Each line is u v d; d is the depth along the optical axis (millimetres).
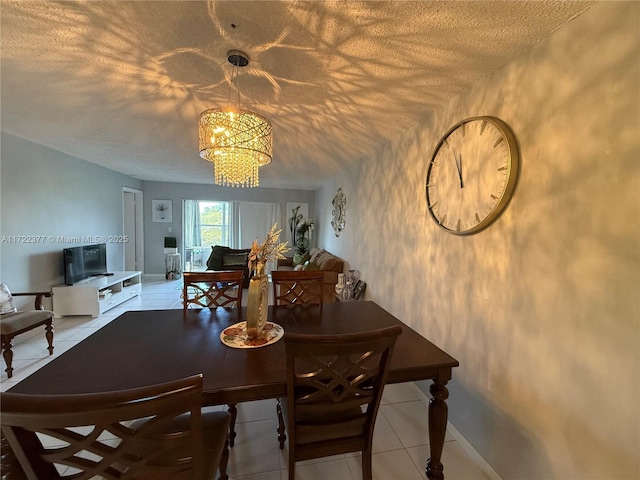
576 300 1078
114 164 4410
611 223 966
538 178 1233
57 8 1128
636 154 897
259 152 1835
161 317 1771
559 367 1141
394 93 1802
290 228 7086
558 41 1146
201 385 760
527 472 1278
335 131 2562
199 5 1105
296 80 1683
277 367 1184
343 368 1163
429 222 2100
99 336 1466
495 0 1012
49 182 3488
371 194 3312
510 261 1375
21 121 2516
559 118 1142
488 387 1511
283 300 2201
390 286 2791
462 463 1540
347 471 1489
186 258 6699
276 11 1124
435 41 1274
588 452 1036
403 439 1707
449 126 1870
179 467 852
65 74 1668
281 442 1623
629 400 918
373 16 1132
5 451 868
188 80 1719
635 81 899
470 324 1656
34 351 2697
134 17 1182
